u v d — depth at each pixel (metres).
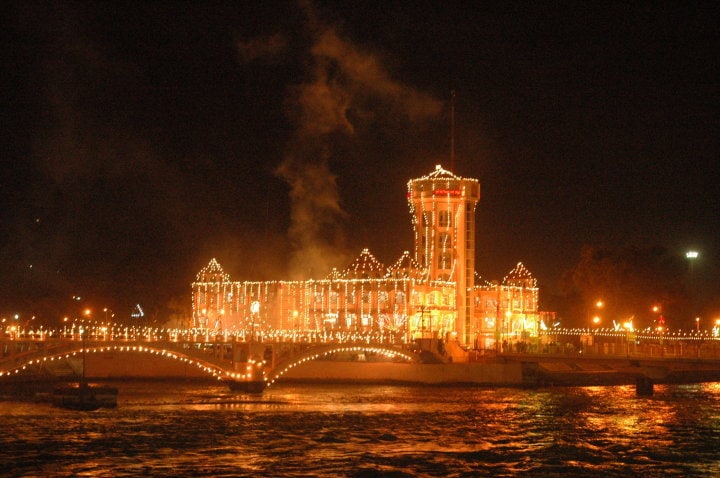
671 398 134.12
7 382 136.12
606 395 138.00
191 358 131.12
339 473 81.50
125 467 82.50
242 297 186.25
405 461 86.25
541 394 138.62
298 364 147.88
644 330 181.88
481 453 90.19
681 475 83.00
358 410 116.06
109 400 114.31
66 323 171.12
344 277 180.38
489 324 192.50
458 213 186.75
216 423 103.75
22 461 83.88
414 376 151.25
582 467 85.25
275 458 86.62
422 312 163.62
